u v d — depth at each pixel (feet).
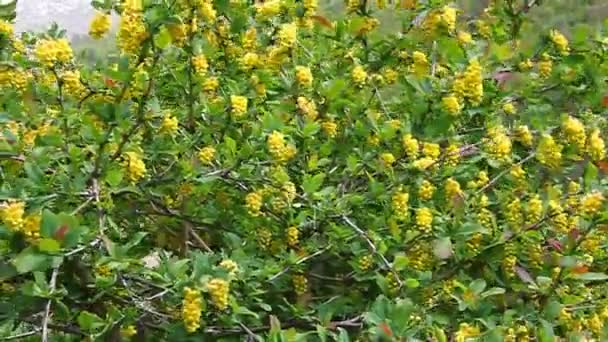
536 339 8.71
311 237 9.34
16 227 7.13
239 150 9.16
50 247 6.97
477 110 10.70
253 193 8.91
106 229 8.29
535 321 8.93
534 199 9.20
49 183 8.04
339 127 10.15
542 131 10.10
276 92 10.14
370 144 9.85
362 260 8.83
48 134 8.43
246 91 10.00
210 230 10.01
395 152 9.83
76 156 8.16
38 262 6.98
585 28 11.29
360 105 10.13
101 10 8.89
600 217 9.08
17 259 6.92
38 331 7.94
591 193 9.07
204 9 9.05
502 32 12.01
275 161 8.84
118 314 7.73
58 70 8.68
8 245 7.43
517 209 9.28
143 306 7.70
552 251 9.53
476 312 8.76
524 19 12.01
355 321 8.52
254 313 7.83
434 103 9.81
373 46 11.00
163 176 9.14
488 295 8.61
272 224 9.27
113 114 8.07
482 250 9.07
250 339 8.09
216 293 7.18
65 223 7.06
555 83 11.30
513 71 11.42
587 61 11.09
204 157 8.95
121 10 8.73
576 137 9.80
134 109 9.12
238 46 10.69
